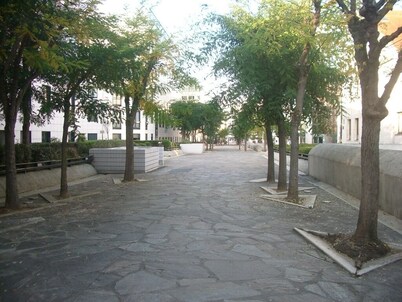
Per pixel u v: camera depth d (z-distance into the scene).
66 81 12.09
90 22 10.20
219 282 4.94
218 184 15.73
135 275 5.17
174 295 4.52
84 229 7.86
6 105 10.27
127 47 11.84
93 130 41.84
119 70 11.73
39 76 12.02
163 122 17.83
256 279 5.07
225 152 50.69
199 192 13.36
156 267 5.49
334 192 13.77
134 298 4.43
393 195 9.44
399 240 7.22
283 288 4.78
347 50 7.43
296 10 9.45
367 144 6.41
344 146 15.20
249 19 11.91
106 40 11.85
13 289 4.76
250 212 9.74
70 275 5.20
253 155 41.81
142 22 15.55
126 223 8.41
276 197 11.98
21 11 7.00
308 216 9.34
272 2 9.97
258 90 11.70
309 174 19.97
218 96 13.61
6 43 8.70
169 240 6.96
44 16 7.73
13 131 10.36
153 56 15.20
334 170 15.11
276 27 9.70
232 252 6.27
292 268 5.54
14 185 10.33
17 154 14.77
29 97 14.50
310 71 12.08
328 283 4.99
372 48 6.45
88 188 14.84
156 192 13.43
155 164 23.91
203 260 5.83
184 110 18.45
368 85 6.46
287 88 11.93
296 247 6.62
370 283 5.02
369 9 6.38
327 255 6.15
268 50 10.45
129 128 16.98
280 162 13.59
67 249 6.42
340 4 6.94
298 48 11.39
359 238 6.32
